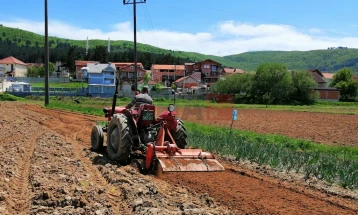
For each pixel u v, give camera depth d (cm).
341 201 679
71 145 1149
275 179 825
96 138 1055
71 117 2266
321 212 602
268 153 998
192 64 11831
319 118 3216
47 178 716
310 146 1405
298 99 7094
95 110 3022
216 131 1720
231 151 1091
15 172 762
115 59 14375
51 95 6669
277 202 644
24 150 1020
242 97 7244
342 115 3691
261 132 1967
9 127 1560
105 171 798
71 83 10069
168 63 14488
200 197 652
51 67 12588
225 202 633
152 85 8744
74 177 725
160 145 842
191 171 773
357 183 784
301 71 7106
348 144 1634
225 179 786
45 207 558
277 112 4009
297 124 2583
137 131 898
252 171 895
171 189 694
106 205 584
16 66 12381
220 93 7350
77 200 581
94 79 8069
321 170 866
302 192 721
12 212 547
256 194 686
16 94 6153
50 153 977
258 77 7006
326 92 8162
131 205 589
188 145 1186
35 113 2445
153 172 814
